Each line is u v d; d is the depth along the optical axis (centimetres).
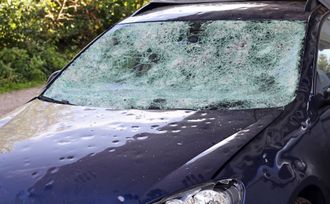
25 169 306
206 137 314
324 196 331
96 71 438
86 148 316
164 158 296
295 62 379
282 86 367
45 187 290
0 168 311
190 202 273
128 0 1570
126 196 277
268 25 412
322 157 333
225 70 396
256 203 285
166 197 275
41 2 1435
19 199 290
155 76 412
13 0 1333
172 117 347
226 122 332
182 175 283
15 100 1030
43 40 1430
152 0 495
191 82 396
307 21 405
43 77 1281
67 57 1460
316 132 340
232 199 278
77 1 1544
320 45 397
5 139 347
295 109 345
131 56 438
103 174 289
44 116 378
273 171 300
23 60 1265
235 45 410
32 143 334
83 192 282
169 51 428
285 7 432
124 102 386
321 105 358
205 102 368
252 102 358
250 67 391
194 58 414
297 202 310
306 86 361
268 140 314
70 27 1538
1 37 1340
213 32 425
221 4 460
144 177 284
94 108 382
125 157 300
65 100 409
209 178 282
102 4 1566
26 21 1366
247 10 436
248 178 289
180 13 459
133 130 331
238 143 305
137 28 460
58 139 333
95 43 468
